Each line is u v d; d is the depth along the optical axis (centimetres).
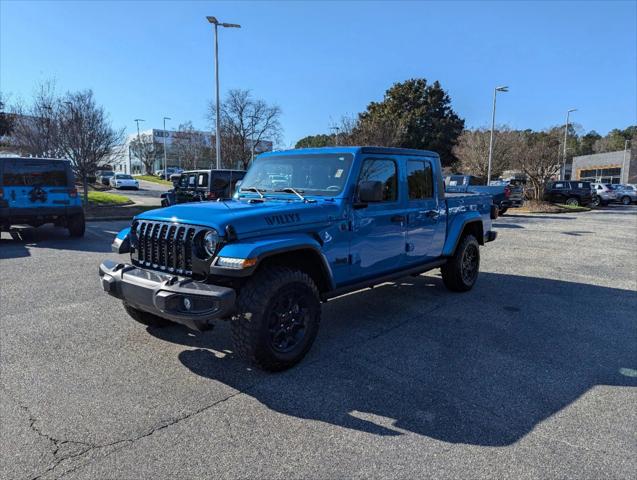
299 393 353
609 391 364
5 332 476
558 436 299
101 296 614
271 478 254
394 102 4544
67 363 402
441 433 301
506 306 605
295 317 395
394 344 460
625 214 2459
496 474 259
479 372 396
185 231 371
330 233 425
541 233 1471
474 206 684
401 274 529
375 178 480
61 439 288
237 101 3350
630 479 256
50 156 2041
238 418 316
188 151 5153
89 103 1981
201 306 344
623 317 564
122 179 3919
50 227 1445
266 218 377
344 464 267
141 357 416
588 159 6219
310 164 479
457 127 4531
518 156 2781
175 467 262
